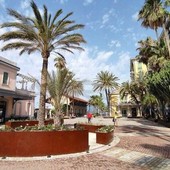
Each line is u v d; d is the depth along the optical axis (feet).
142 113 169.37
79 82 53.57
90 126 56.18
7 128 28.91
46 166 22.98
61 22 48.62
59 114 50.80
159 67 91.15
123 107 187.32
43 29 45.88
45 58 47.70
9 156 26.68
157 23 79.05
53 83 50.31
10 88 85.81
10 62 86.89
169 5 73.92
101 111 250.98
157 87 75.61
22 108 97.55
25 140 27.20
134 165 23.75
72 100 185.68
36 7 44.29
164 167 23.06
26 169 21.79
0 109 80.07
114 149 33.01
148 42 101.55
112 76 182.80
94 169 22.06
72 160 25.76
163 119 90.38
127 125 82.12
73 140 29.68
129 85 154.51
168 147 34.71
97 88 183.52
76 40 51.03
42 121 43.50
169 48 73.72
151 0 78.95
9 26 44.93
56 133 28.53
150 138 45.34
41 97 44.73
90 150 31.50
